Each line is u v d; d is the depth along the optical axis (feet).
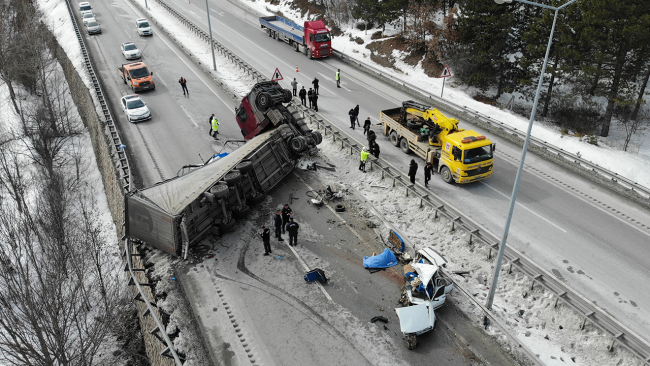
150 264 52.95
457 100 109.91
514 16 109.50
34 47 127.03
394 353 40.45
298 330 43.09
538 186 69.41
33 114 121.49
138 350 58.44
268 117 73.77
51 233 68.49
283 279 49.78
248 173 61.87
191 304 46.39
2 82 146.20
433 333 42.52
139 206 53.36
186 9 202.80
